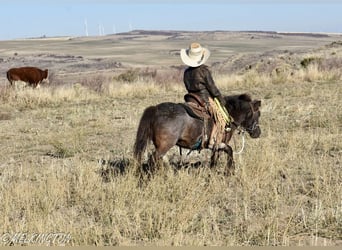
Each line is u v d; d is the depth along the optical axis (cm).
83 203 907
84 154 1307
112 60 11188
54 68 8556
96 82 3038
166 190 930
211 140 986
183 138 961
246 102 1052
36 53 14062
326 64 3478
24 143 1501
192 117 958
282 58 4134
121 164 1164
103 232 768
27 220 808
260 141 1336
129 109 2136
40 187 942
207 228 768
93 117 1944
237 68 4731
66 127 1752
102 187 968
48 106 2358
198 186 943
